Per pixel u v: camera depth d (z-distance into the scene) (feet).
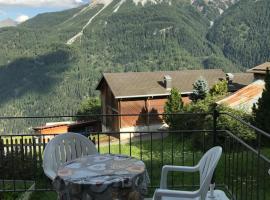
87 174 10.05
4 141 25.23
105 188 9.36
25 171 22.84
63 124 86.94
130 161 11.22
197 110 64.08
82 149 13.94
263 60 458.09
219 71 124.16
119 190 9.50
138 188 10.00
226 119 43.50
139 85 107.76
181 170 12.24
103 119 112.47
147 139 74.69
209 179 10.21
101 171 10.27
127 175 9.90
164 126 104.32
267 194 18.13
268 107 46.29
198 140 41.52
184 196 10.17
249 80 119.65
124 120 103.19
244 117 52.31
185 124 56.90
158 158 36.52
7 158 23.39
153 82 110.11
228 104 60.85
